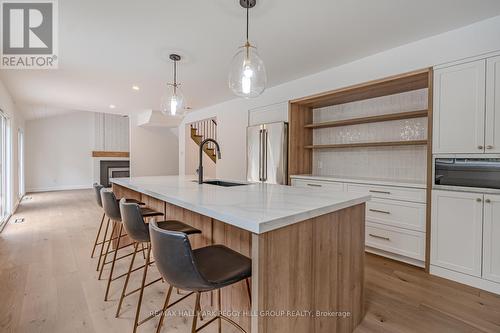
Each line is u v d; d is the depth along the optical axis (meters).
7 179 4.82
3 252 3.06
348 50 2.87
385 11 2.14
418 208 2.54
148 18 2.26
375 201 2.86
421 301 2.02
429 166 2.47
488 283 2.13
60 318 1.81
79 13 2.18
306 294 1.34
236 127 5.08
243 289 1.67
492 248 2.11
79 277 2.43
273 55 3.01
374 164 3.42
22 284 2.29
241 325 1.68
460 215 2.28
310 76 3.68
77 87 4.33
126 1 2.02
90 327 1.72
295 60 3.15
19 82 4.04
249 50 2.09
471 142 2.24
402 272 2.50
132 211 1.72
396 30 2.43
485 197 2.14
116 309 1.92
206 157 7.18
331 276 1.51
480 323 1.76
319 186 3.42
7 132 4.82
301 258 1.30
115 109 6.47
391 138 3.26
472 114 2.24
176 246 1.10
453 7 2.06
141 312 1.89
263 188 2.17
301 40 2.65
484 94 2.18
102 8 2.11
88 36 2.58
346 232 1.64
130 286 2.27
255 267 1.10
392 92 3.18
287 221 1.16
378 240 2.85
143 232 1.72
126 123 9.97
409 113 2.83
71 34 2.54
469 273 2.23
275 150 3.94
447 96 2.38
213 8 2.11
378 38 2.60
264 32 2.49
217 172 5.57
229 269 1.29
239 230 1.63
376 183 2.85
